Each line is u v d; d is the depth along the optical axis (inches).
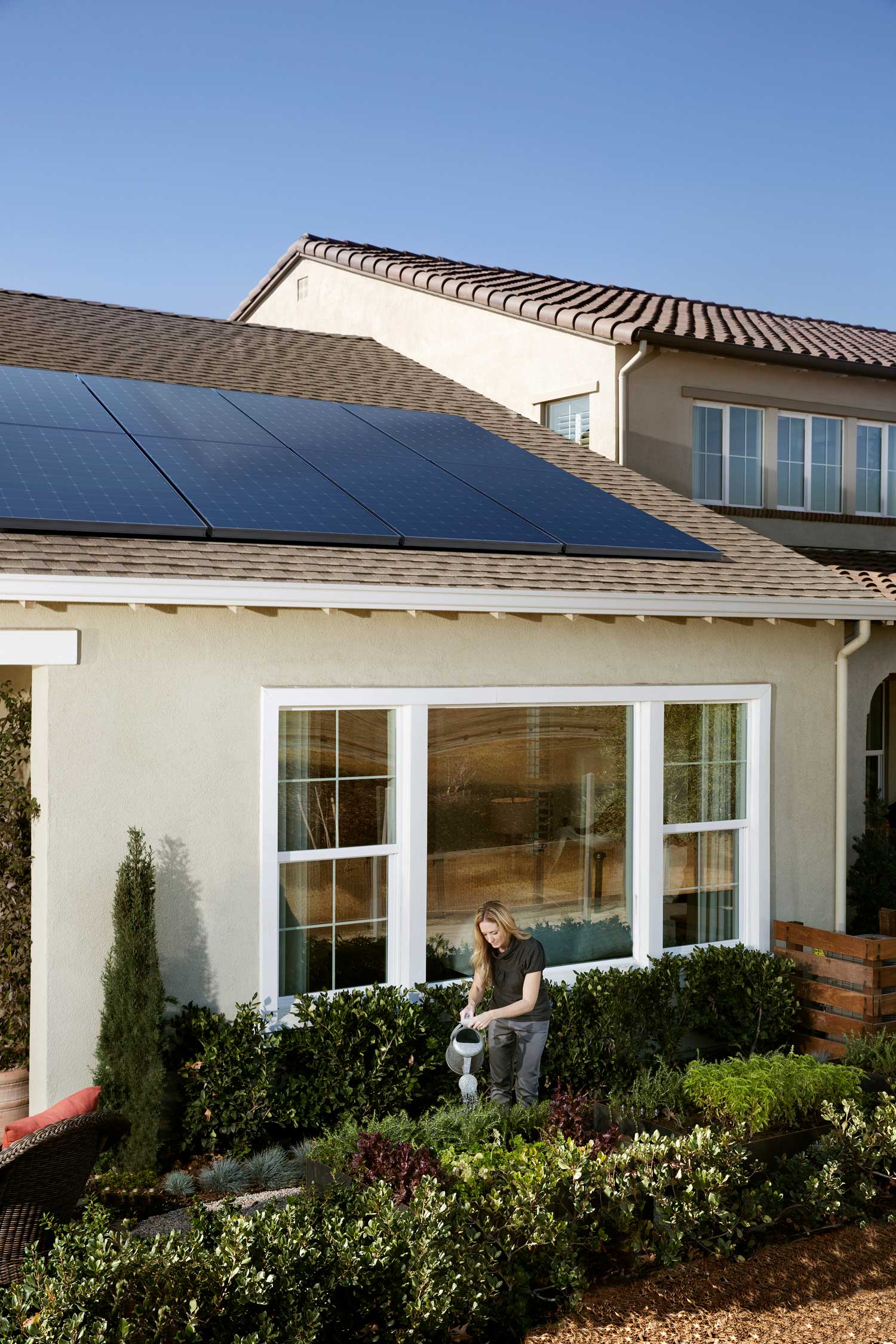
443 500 462.3
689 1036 476.7
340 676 394.0
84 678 349.7
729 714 496.4
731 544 522.3
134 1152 333.4
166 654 362.6
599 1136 314.2
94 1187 321.1
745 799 499.2
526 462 550.9
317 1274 239.6
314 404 573.0
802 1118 343.9
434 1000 396.8
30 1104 364.8
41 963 350.3
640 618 463.5
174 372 581.6
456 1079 390.0
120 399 502.6
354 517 418.0
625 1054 415.5
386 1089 370.3
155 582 341.1
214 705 370.9
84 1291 216.1
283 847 389.1
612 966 444.8
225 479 426.3
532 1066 367.9
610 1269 288.2
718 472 696.4
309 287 913.5
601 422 657.0
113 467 412.5
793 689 509.0
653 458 661.9
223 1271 227.1
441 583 392.2
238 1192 329.1
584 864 458.0
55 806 345.1
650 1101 343.0
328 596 368.5
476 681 423.5
